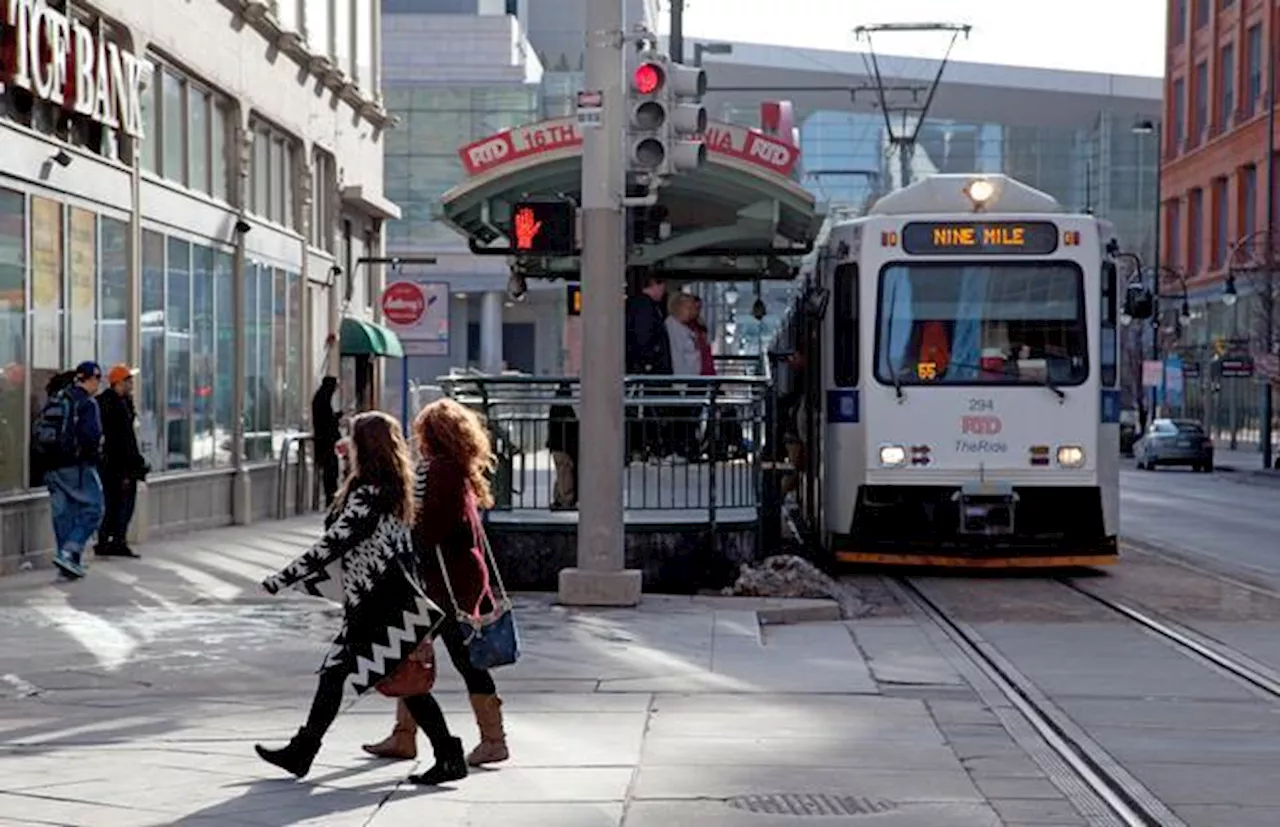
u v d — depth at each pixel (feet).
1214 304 273.13
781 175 82.99
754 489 65.67
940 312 72.02
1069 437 71.36
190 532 86.43
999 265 72.13
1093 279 71.97
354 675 31.24
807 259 103.60
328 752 34.60
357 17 123.34
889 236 72.23
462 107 248.93
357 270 125.90
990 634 55.26
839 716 39.47
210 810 29.40
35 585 61.57
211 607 56.59
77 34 67.15
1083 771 33.60
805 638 52.70
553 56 330.13
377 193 131.34
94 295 72.23
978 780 32.63
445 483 32.60
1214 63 280.92
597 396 57.00
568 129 79.05
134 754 34.24
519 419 63.82
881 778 32.65
